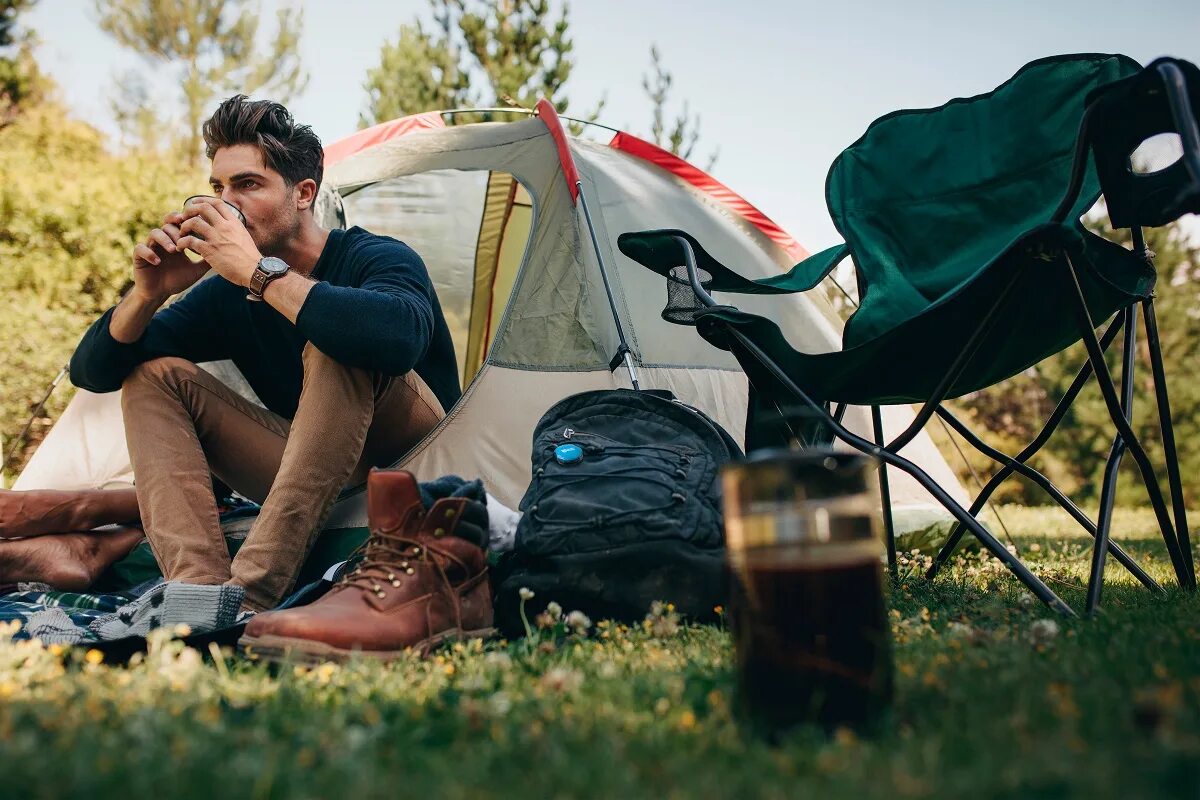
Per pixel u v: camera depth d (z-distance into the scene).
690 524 1.80
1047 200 2.02
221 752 0.98
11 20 11.23
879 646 1.04
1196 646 1.32
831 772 0.88
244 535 2.46
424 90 8.06
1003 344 1.92
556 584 1.80
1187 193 1.40
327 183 3.34
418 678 1.40
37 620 1.84
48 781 0.88
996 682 1.13
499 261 4.22
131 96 12.08
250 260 2.10
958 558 2.94
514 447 2.54
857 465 1.05
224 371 3.52
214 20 12.18
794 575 1.03
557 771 0.90
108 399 3.19
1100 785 0.79
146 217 7.75
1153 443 7.46
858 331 2.02
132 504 2.53
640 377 2.74
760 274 3.41
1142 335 7.53
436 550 1.67
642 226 3.16
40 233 7.39
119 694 1.22
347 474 2.04
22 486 3.11
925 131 2.25
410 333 2.09
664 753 0.96
